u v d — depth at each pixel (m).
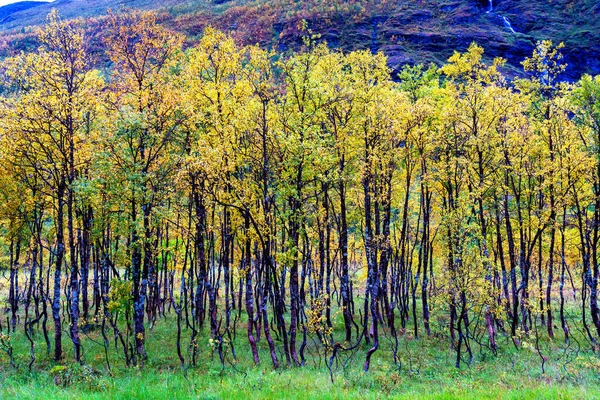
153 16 22.06
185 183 19.80
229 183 18.73
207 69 21.94
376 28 140.50
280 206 23.08
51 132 20.08
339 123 23.95
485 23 138.00
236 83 21.41
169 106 20.31
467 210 23.14
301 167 18.84
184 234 26.28
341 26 141.62
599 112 22.94
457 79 26.70
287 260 18.86
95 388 15.46
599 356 20.64
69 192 19.52
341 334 27.08
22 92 19.36
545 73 26.83
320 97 22.05
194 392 14.44
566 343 24.25
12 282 25.33
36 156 20.39
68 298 25.89
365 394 13.88
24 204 22.78
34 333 25.14
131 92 21.16
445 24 139.50
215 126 19.44
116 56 21.52
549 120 24.09
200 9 182.50
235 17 161.75
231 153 18.84
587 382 15.63
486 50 118.81
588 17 128.12
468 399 12.59
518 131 23.95
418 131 24.36
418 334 26.91
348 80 24.03
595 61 111.81
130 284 20.05
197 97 21.45
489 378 17.09
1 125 18.23
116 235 20.67
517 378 16.75
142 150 20.64
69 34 20.09
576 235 28.47
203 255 22.17
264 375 17.55
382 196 24.59
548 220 24.16
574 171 22.98
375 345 19.16
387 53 117.88
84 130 21.33
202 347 23.19
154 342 23.95
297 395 13.63
